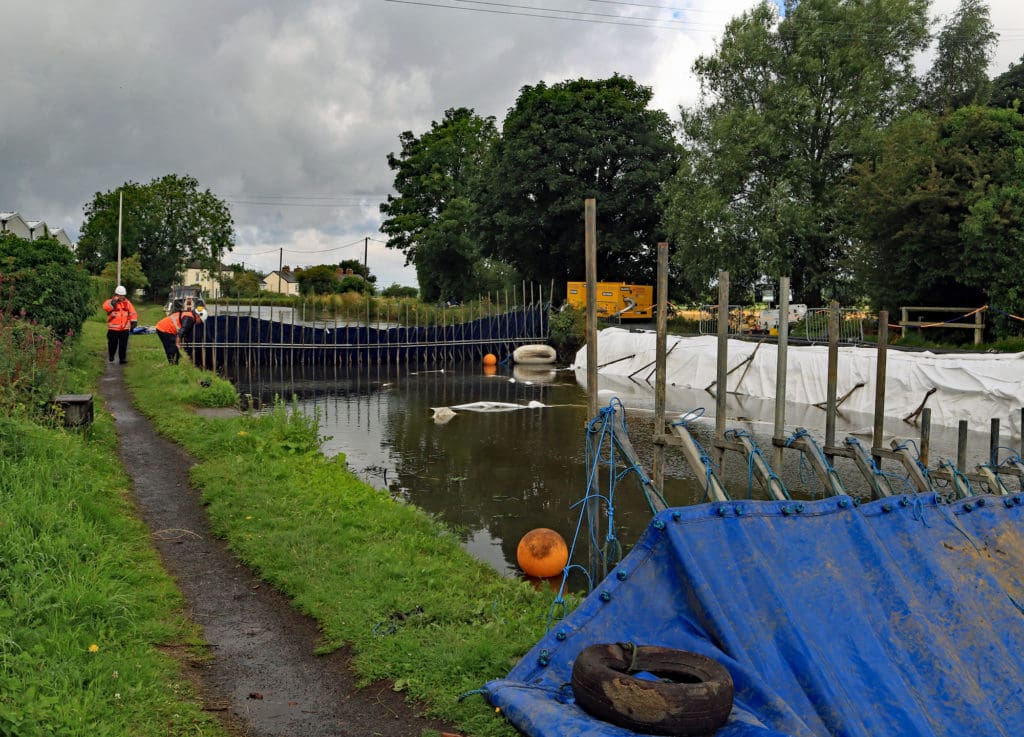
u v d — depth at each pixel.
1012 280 25.77
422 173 67.06
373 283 99.50
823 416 21.31
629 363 31.08
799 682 4.97
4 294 19.53
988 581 6.45
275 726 5.13
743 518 5.73
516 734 5.02
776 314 37.00
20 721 4.24
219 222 75.69
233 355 31.69
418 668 5.84
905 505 6.72
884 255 30.20
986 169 26.77
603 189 45.31
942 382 20.03
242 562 8.20
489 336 36.78
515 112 48.22
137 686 5.15
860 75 37.19
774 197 36.44
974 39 45.75
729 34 40.19
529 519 11.91
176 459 12.41
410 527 9.73
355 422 20.20
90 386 18.53
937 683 5.43
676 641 5.12
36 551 6.54
